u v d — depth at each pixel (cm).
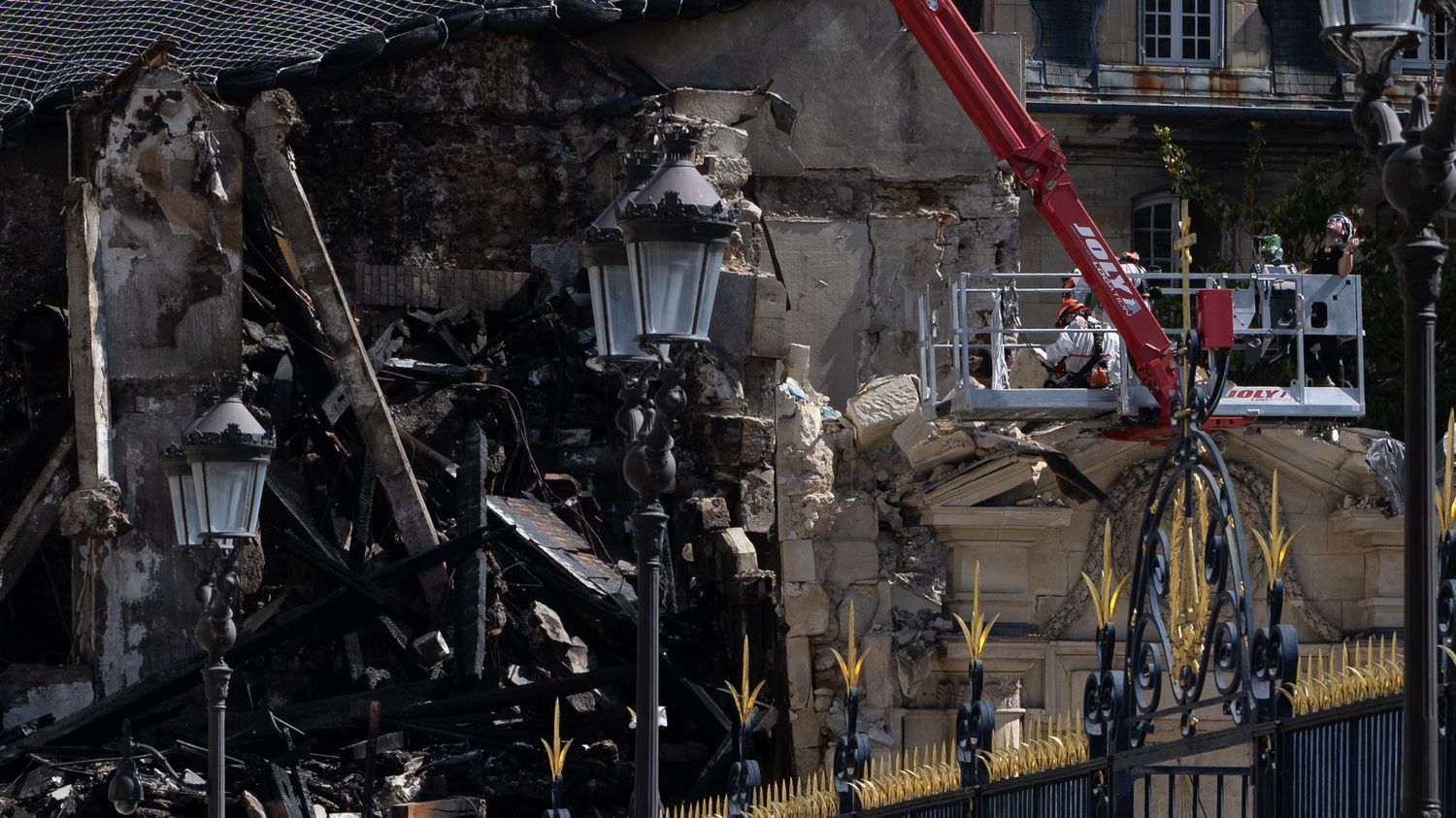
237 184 5706
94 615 5516
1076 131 8194
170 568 5556
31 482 5834
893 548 5238
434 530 5616
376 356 6159
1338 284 4872
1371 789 1953
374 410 5622
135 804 4338
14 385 6153
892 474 5266
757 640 5309
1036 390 4906
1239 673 2136
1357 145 7975
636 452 2703
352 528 5697
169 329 5666
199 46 6644
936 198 6612
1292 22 8338
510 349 6359
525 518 5706
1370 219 8131
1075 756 2442
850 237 6512
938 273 6512
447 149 6619
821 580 5203
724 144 6375
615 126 6612
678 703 5325
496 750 5284
